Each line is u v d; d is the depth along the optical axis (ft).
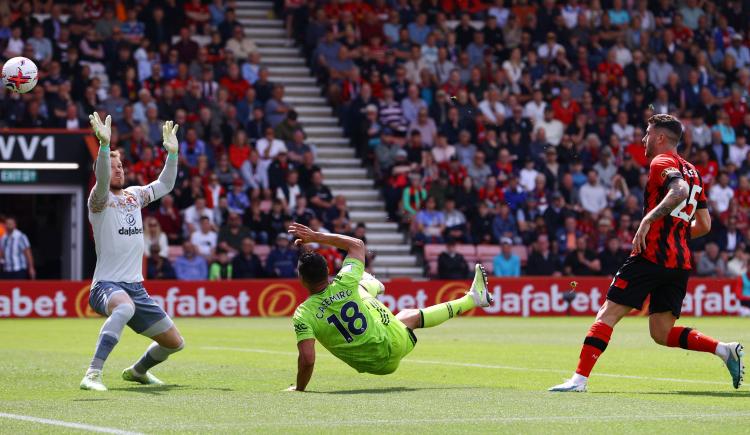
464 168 213.46
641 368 94.94
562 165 221.46
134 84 209.36
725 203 226.79
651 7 260.83
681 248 73.72
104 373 88.33
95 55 213.25
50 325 160.76
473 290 81.05
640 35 251.80
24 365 96.17
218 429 55.16
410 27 239.30
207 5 234.17
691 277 209.77
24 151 187.11
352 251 76.48
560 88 236.02
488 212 210.18
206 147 205.26
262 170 206.39
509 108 227.81
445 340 133.18
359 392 73.82
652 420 59.00
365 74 229.66
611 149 228.43
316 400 67.82
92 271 190.60
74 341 128.67
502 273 201.77
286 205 200.54
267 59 237.86
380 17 240.94
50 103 200.03
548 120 226.79
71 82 205.46
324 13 237.04
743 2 265.54
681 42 254.88
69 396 70.44
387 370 76.74
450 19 247.09
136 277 77.61
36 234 204.23
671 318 75.36
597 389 77.36
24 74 83.30
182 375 87.61
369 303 76.28
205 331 147.95
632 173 226.17
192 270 189.78
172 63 215.10
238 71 217.97
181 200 195.83
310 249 192.24
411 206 209.77
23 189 187.32
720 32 261.44
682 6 262.88
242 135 206.08
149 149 194.90
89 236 190.39
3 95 199.62
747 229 222.69
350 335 74.59
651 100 241.76
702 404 66.54
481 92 229.04
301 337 72.90
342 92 228.84
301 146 213.25
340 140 226.79
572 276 203.00
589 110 232.94
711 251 211.61
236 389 76.43
